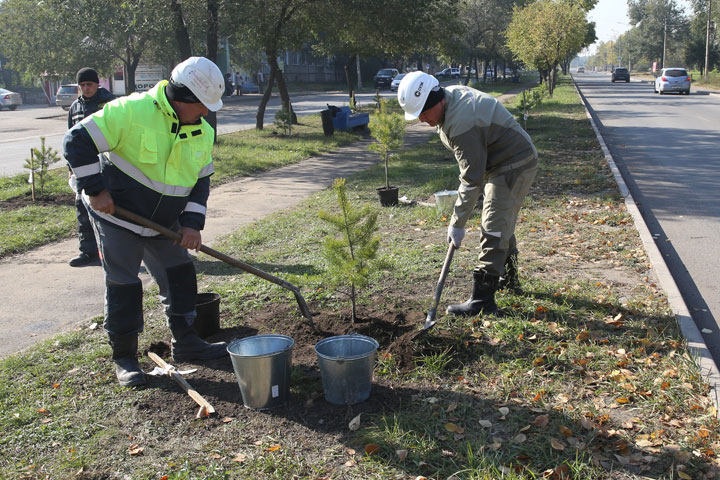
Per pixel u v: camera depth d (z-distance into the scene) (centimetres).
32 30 3366
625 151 1468
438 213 809
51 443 321
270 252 671
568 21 3169
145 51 3497
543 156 1370
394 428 319
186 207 390
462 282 548
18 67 3550
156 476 292
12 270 654
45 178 1048
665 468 288
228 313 494
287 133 1975
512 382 368
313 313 484
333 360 341
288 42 1888
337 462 299
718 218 822
